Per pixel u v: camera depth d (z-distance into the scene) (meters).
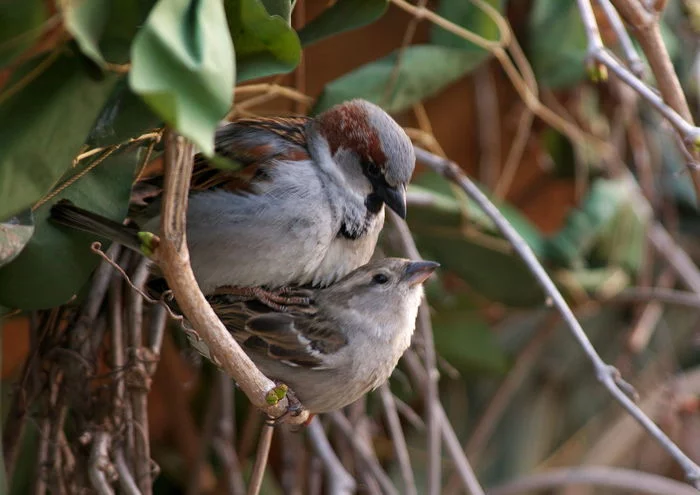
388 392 7.97
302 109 7.89
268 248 6.31
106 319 6.67
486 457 11.62
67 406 6.64
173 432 9.84
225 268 6.38
